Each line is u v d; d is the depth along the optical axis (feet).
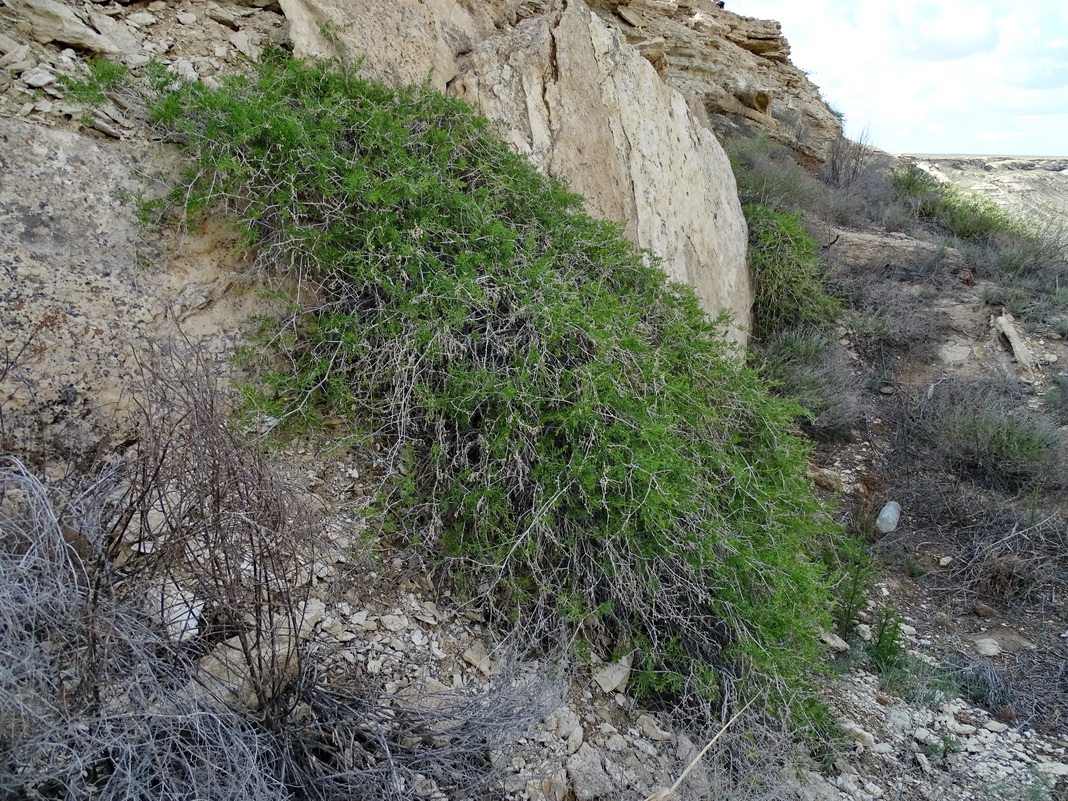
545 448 9.34
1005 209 36.83
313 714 6.73
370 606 8.30
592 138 16.84
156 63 10.12
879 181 36.29
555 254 11.77
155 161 9.69
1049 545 16.44
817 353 22.36
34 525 5.46
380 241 10.00
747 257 23.29
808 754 9.84
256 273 9.97
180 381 6.47
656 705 9.29
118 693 5.59
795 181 30.22
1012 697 12.57
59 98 9.43
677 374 12.32
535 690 7.90
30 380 7.89
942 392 21.56
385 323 9.68
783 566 10.17
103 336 8.54
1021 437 18.78
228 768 5.57
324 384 9.88
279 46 12.50
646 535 9.43
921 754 10.50
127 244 9.09
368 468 9.68
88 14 10.88
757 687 9.32
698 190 20.45
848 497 18.37
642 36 30.55
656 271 14.26
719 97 36.78
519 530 9.09
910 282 26.63
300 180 10.07
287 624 6.96
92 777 5.48
